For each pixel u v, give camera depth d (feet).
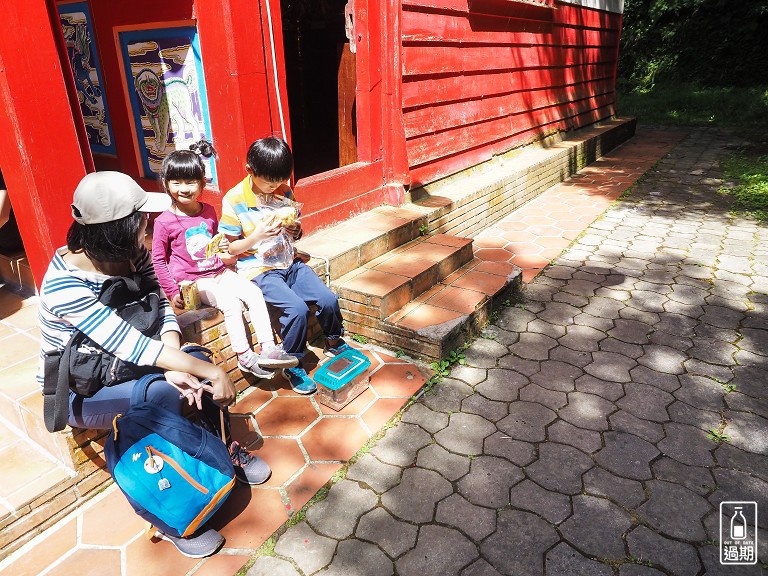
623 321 13.16
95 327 6.40
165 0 11.66
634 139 37.99
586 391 10.48
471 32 18.62
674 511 7.68
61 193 9.31
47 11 8.69
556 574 6.77
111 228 6.14
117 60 13.53
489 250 17.87
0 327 10.17
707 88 50.34
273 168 9.31
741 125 40.06
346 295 12.14
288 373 10.33
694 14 51.44
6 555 7.00
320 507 7.77
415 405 10.12
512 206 21.65
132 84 13.56
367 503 7.84
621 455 8.79
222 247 9.66
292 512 7.66
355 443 9.05
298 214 10.68
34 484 7.37
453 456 8.79
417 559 6.97
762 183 24.54
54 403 6.75
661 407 9.96
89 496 7.87
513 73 22.52
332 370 9.73
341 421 9.59
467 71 18.86
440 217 16.51
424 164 17.48
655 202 22.98
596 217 21.06
